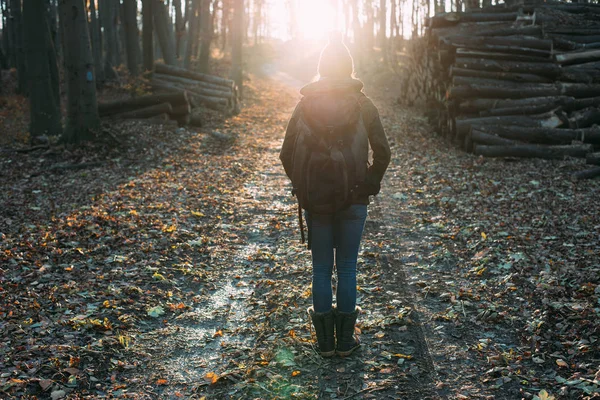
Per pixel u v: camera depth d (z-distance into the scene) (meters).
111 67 25.05
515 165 9.75
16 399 2.81
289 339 3.53
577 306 3.81
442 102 14.32
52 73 16.09
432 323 3.75
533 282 4.37
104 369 3.17
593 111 10.53
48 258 5.09
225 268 4.97
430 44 16.66
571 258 4.88
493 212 6.64
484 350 3.35
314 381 3.05
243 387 2.99
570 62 11.44
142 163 10.65
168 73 19.28
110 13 26.73
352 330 3.30
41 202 7.92
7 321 3.71
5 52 28.97
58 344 3.40
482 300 4.10
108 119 14.22
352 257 3.28
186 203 7.29
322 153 3.06
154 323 3.84
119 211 6.83
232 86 19.27
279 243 5.65
